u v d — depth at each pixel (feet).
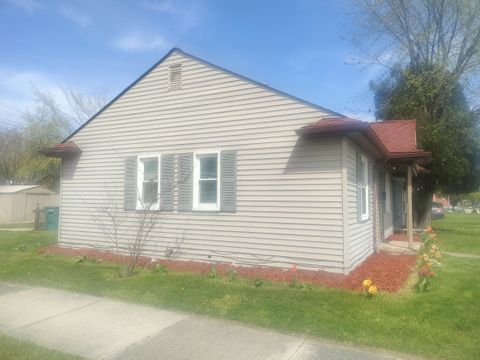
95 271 28.27
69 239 39.52
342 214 26.40
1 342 15.30
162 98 34.81
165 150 34.24
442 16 67.97
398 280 24.32
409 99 68.69
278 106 29.25
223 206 30.91
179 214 33.04
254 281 24.73
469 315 18.25
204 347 15.15
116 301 21.33
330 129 25.67
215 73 32.19
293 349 14.89
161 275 26.71
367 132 26.71
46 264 30.86
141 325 17.62
